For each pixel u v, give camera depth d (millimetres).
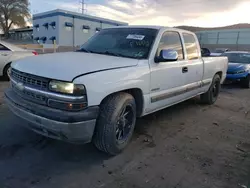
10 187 2377
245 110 5914
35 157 2961
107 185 2494
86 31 40438
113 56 3486
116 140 3012
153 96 3598
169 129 4211
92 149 3250
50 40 38344
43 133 2775
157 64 3600
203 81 5309
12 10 51719
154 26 4086
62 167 2789
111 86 2799
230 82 9438
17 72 2973
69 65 2779
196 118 4957
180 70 4195
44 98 2594
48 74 2588
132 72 3133
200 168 2932
